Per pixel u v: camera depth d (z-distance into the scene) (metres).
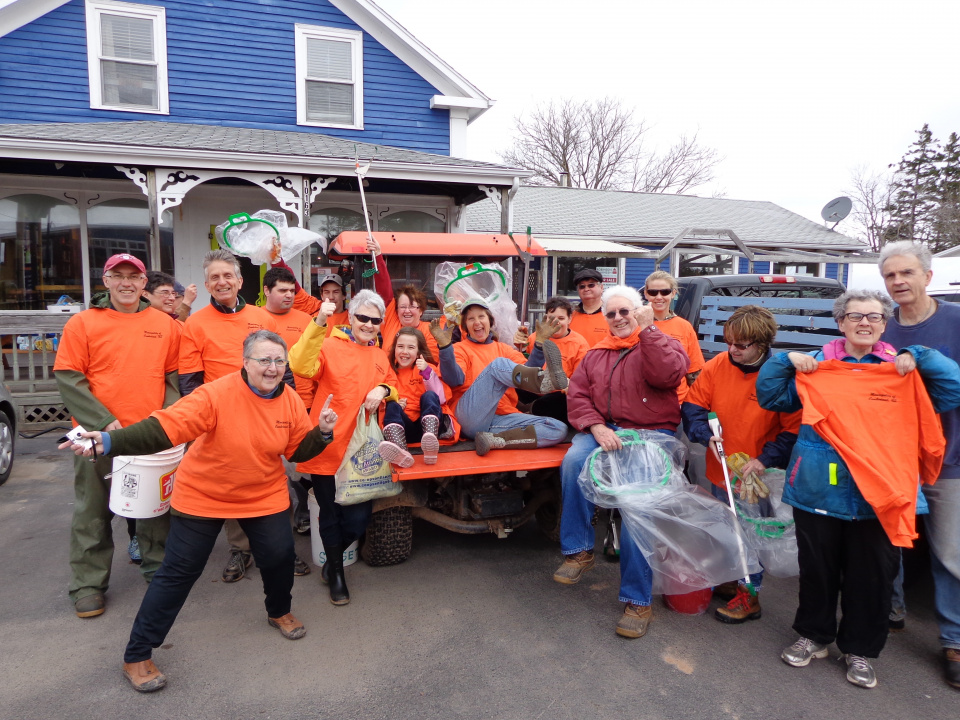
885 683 2.93
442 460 3.78
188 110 11.29
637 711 2.71
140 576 4.02
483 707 2.74
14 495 5.64
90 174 10.47
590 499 3.37
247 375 2.87
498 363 3.99
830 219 18.42
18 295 10.58
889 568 2.83
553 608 3.62
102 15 10.73
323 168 9.33
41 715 2.66
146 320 3.53
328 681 2.92
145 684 2.81
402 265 6.24
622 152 36.47
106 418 3.27
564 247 13.85
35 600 3.69
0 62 10.25
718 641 3.28
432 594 3.78
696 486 3.44
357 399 3.60
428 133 12.72
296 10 11.76
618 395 3.65
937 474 2.86
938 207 29.50
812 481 2.93
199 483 2.83
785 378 3.14
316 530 3.92
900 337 3.22
